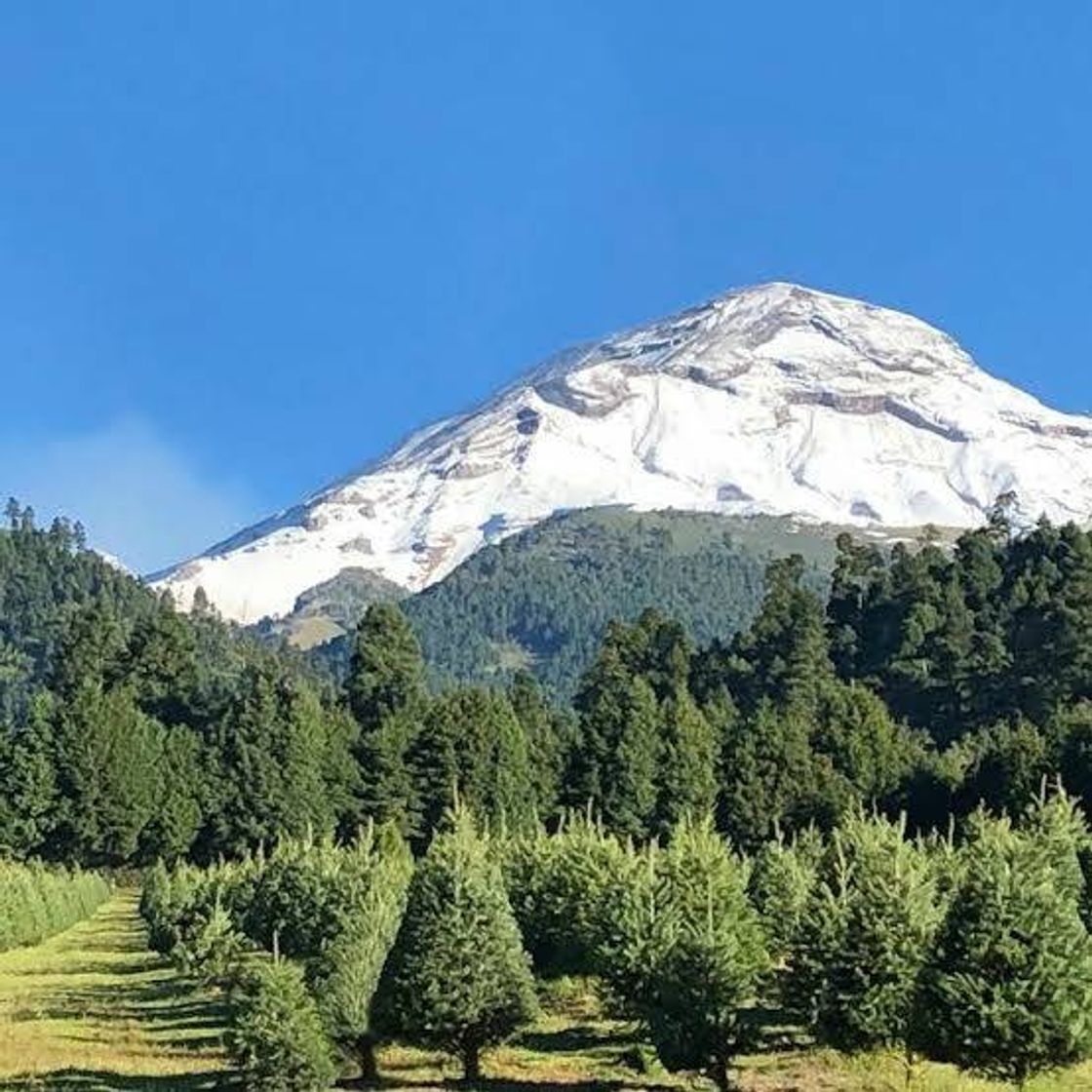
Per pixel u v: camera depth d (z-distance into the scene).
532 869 44.72
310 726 104.56
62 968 58.56
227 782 103.12
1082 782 74.81
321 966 35.09
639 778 96.12
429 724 102.62
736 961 28.98
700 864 33.12
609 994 34.22
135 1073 31.25
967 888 25.56
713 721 108.19
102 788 99.69
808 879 38.53
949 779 87.31
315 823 101.31
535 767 105.00
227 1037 27.94
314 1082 27.64
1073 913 25.41
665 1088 29.14
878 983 26.80
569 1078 30.44
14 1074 31.09
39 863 89.62
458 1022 29.33
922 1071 28.75
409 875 47.88
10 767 98.94
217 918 47.03
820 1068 30.58
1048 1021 24.34
